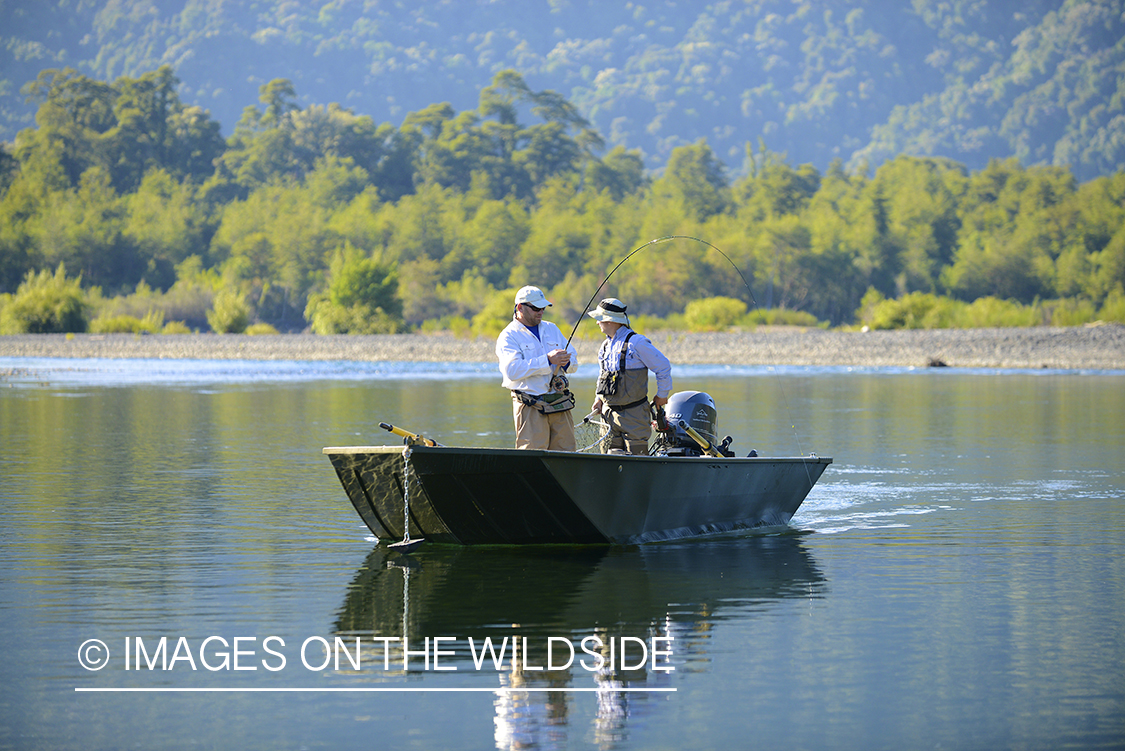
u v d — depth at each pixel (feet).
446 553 96.99
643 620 73.67
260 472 149.69
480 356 586.86
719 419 223.10
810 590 82.07
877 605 77.66
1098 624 72.38
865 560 93.35
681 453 106.83
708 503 103.35
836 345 549.95
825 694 59.21
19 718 56.44
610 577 86.84
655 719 55.88
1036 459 162.30
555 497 92.32
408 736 53.93
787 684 60.85
